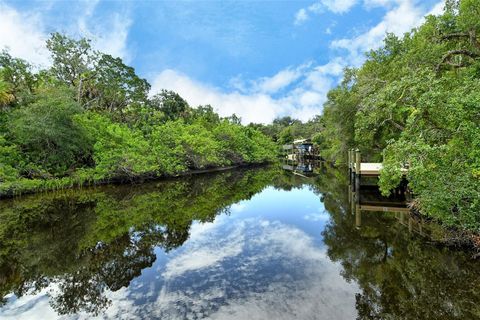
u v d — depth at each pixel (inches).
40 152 639.1
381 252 247.0
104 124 760.3
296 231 318.3
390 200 475.5
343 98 740.7
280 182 779.4
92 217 397.1
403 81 273.1
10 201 507.8
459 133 224.7
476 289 180.4
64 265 237.3
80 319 156.1
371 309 161.5
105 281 204.7
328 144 1338.6
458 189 223.6
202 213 414.9
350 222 346.9
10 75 738.8
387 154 275.4
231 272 212.4
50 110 616.1
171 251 261.0
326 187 660.1
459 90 238.1
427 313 156.6
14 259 253.0
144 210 437.4
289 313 157.6
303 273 209.3
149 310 163.0
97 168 661.9
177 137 899.4
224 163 1172.5
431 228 290.7
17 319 158.2
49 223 370.0
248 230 325.7
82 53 1005.8
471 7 355.6
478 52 365.1
